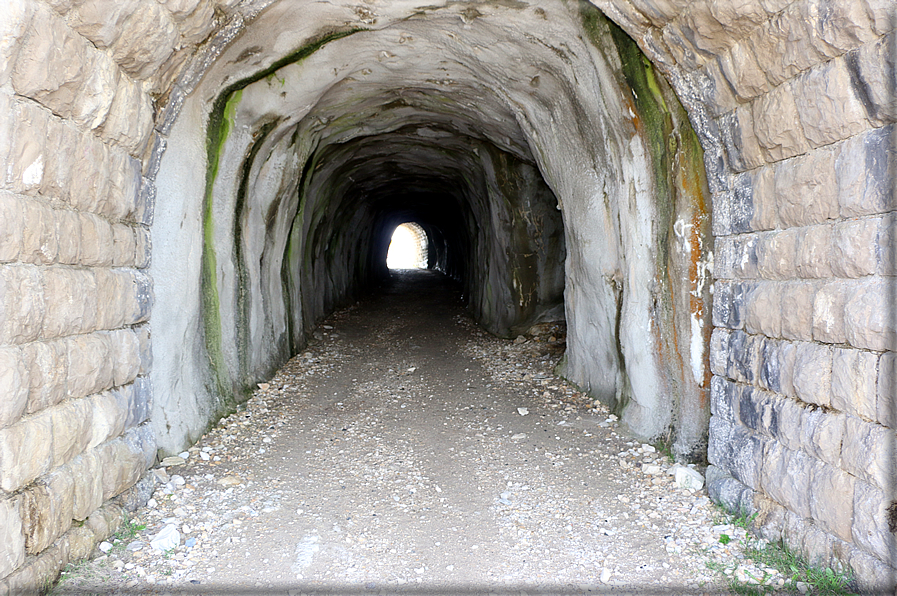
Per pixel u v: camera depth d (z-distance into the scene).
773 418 3.47
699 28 3.52
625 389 5.99
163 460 4.81
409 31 5.57
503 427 5.98
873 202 2.68
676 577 3.22
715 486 4.04
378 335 11.58
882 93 2.54
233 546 3.58
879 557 2.67
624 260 5.61
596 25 4.75
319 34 5.37
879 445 2.64
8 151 2.54
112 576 3.15
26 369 2.74
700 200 4.51
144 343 4.33
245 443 5.52
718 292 4.16
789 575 3.09
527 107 6.70
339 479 4.71
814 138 3.05
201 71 4.34
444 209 19.28
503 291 11.23
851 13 2.54
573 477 4.69
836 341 2.94
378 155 11.38
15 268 2.68
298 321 9.95
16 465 2.67
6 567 2.60
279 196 7.84
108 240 3.70
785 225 3.39
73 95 2.97
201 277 5.73
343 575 3.28
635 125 5.02
